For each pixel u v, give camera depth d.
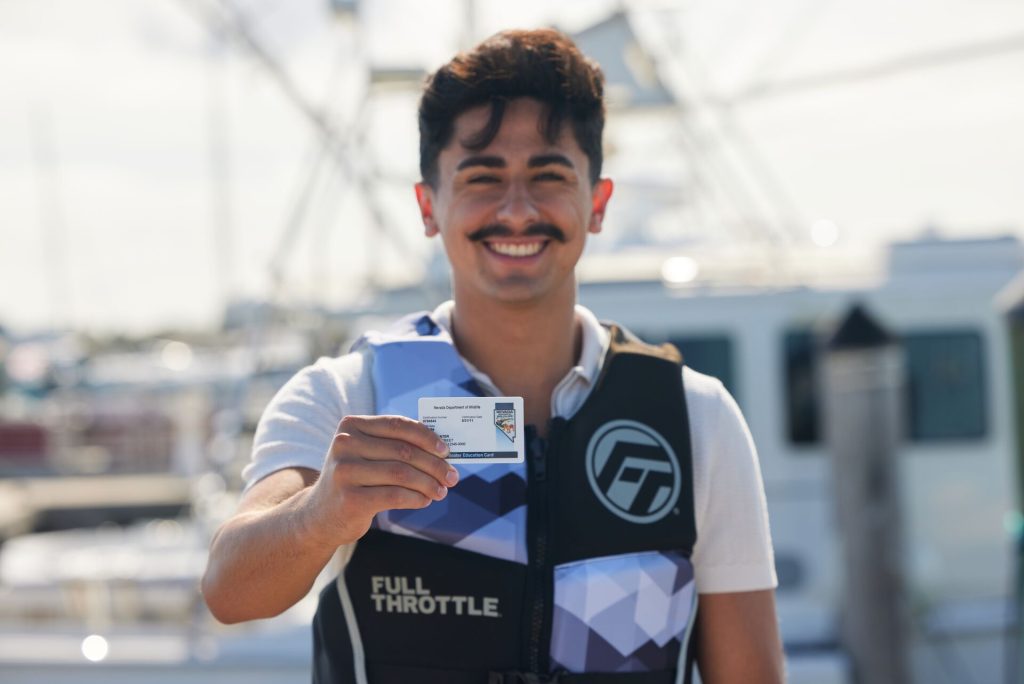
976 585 6.58
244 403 6.55
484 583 1.68
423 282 6.20
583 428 1.77
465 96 1.76
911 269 6.86
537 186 1.76
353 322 6.62
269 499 1.69
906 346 6.67
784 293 6.50
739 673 1.83
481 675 1.68
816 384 6.49
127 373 20.11
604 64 6.49
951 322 6.66
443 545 1.70
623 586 1.70
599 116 1.83
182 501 14.68
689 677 1.80
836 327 6.05
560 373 1.85
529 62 1.76
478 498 1.71
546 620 1.68
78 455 17.30
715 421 1.83
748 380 6.48
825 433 6.18
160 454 17.34
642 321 6.47
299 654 5.40
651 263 6.83
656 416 1.80
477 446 1.57
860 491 5.93
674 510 1.75
